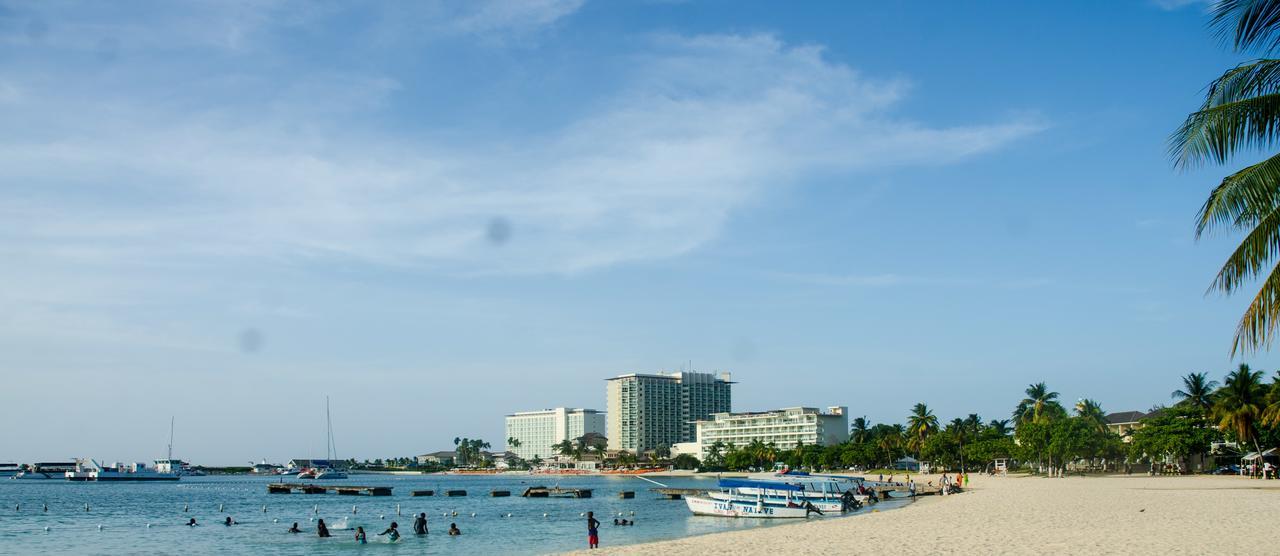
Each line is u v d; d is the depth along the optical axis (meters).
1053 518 55.41
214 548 65.81
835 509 83.62
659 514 99.00
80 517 105.81
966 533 46.22
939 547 39.28
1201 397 135.25
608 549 42.44
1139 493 83.88
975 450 188.75
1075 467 180.38
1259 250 24.16
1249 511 56.44
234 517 104.06
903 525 53.19
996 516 58.81
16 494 189.38
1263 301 24.17
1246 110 23.55
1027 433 158.12
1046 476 161.00
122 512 117.19
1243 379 113.94
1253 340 24.42
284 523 91.81
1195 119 24.23
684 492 154.00
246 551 63.31
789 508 83.94
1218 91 24.20
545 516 98.94
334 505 132.25
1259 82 23.73
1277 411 101.44
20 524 93.56
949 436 199.38
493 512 108.94
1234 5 22.94
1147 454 147.75
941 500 91.19
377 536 71.88
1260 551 34.62
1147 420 147.00
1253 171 23.95
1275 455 120.94
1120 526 47.88
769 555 37.81
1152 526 47.19
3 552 64.38
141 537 75.75
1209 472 155.75
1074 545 38.53
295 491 190.00
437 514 106.31
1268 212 24.05
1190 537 40.62
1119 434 184.00
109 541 72.44
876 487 126.31
